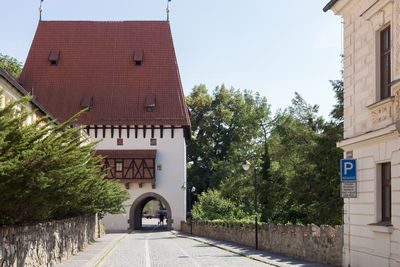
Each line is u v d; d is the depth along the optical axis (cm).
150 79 6291
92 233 3191
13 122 1034
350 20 1652
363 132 1523
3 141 1002
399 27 1297
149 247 2817
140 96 6166
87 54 6456
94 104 6106
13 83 1852
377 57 1457
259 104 7688
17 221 1362
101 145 5953
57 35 6562
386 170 1402
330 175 3284
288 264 1680
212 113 7875
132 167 5862
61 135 1176
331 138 3253
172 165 5984
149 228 6412
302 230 1878
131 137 5988
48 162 1108
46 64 6384
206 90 8175
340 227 1634
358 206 1535
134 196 5947
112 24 6662
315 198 3438
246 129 7738
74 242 2227
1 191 1078
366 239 1467
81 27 6625
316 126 4172
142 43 6538
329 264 1673
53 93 6206
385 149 1363
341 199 3092
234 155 7275
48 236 1659
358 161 1551
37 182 1109
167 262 1872
